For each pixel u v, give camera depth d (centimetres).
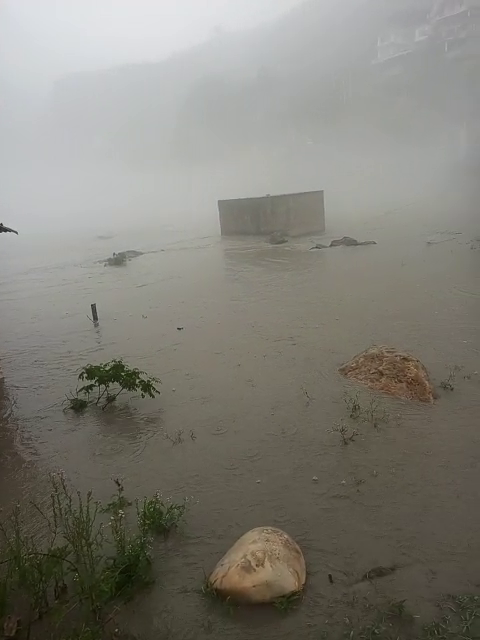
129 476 621
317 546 490
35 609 423
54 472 639
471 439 644
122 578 445
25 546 489
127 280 1822
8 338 1227
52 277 2025
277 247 2216
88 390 816
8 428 761
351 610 418
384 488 565
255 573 430
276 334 1085
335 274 1622
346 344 996
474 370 841
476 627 392
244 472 613
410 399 751
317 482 584
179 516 529
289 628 405
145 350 1057
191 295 1500
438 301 1238
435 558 467
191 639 402
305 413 738
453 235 2184
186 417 756
